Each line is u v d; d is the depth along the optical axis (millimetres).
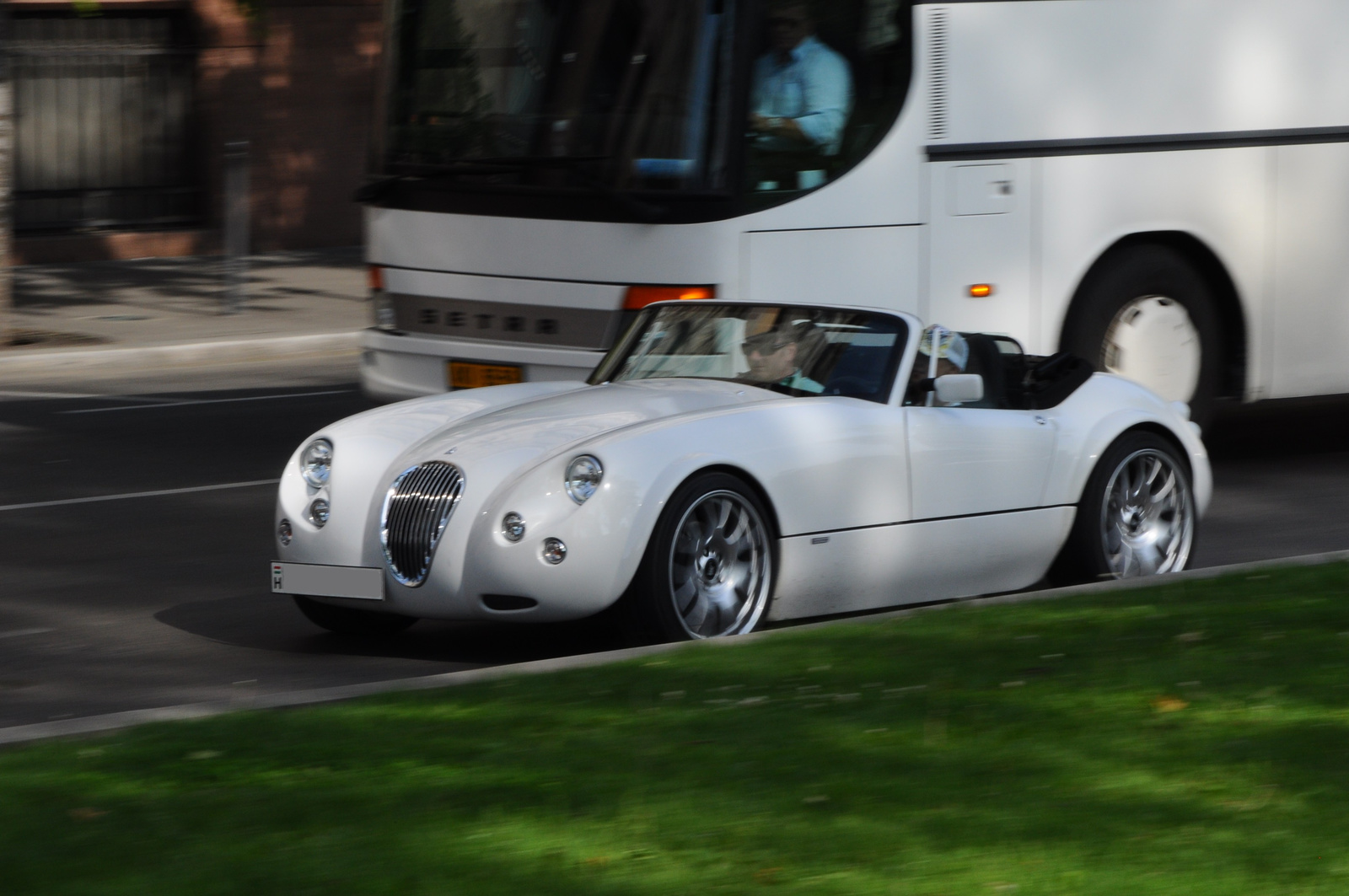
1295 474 32094
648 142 27906
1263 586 20531
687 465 18469
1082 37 30047
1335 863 11438
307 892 10953
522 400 21203
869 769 13469
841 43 28203
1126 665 16781
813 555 19625
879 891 10953
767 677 16438
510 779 13203
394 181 30562
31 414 39094
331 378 46219
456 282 29891
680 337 22000
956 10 29016
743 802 12672
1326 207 32531
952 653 17344
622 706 15398
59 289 61031
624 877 11156
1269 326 32344
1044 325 30094
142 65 72188
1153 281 31047
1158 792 12922
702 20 27609
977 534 21062
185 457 33719
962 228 29250
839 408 20047
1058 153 29953
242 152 55250
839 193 28219
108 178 72062
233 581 23719
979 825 12180
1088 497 22016
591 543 17953
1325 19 32250
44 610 21984
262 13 61719
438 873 11234
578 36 28875
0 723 17000
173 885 11086
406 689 16234
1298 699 15555
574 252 28422
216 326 53062
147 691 18281
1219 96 31328
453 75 30391
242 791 12969
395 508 19031
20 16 69000
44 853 11688
